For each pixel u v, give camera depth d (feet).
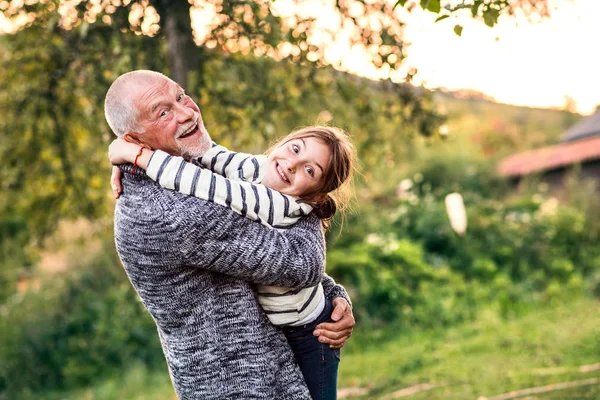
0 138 21.89
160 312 8.00
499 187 50.55
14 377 31.37
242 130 19.63
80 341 32.63
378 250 35.27
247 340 7.96
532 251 38.52
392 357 26.23
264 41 16.80
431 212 40.68
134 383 28.81
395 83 18.95
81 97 20.21
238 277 7.73
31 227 24.84
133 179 7.79
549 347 24.17
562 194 47.39
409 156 48.06
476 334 28.35
